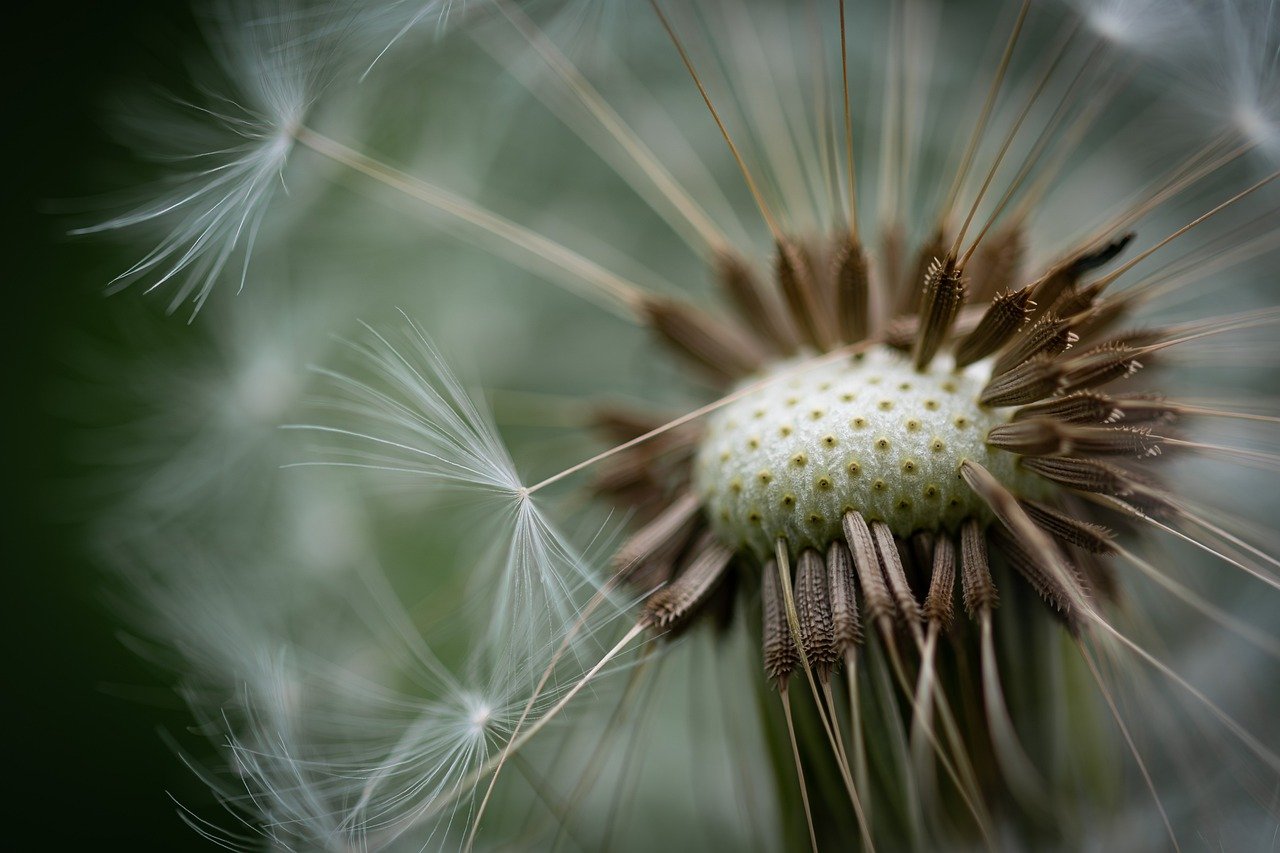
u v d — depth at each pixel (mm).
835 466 76
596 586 78
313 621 92
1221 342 81
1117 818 80
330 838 80
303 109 83
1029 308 76
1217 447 76
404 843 83
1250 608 85
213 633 89
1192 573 84
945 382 77
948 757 76
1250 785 82
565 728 86
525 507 79
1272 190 85
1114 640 78
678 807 88
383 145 92
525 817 88
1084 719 79
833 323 81
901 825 77
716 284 83
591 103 87
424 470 80
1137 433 75
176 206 83
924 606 75
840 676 77
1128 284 85
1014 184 79
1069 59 89
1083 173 90
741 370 82
